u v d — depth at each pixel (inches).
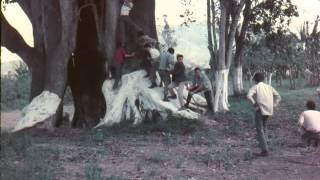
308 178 406.3
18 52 779.4
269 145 552.7
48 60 753.6
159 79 759.1
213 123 738.8
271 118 844.0
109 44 767.1
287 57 1830.7
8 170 358.6
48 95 723.4
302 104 1152.2
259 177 407.5
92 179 368.2
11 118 1160.2
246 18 1302.9
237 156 493.7
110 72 770.2
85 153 490.0
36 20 785.6
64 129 700.0
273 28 1305.4
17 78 1733.5
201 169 431.2
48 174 367.9
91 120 812.0
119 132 648.4
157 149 527.8
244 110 927.0
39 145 528.1
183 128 660.7
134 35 790.5
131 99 721.6
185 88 783.7
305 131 550.0
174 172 415.2
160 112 710.5
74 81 826.8
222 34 935.7
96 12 780.0
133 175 398.0
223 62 935.0
